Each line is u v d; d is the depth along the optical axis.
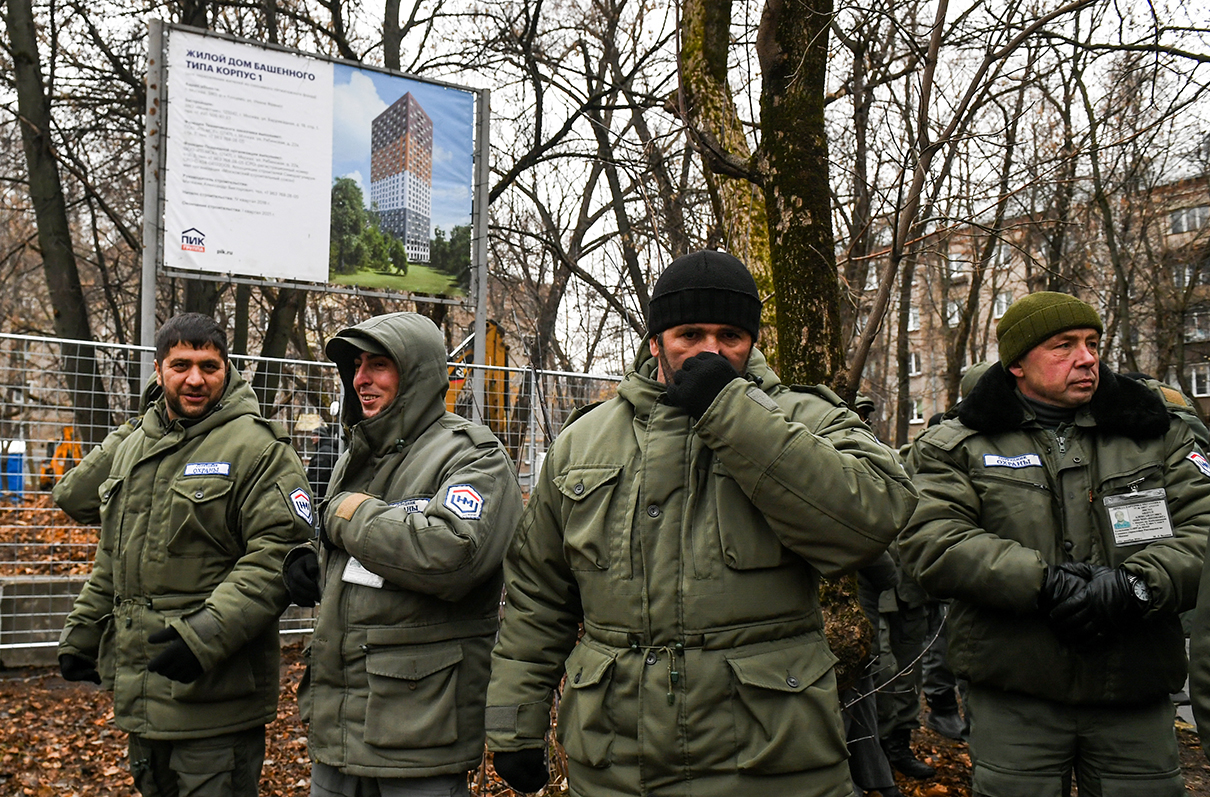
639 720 1.83
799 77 3.46
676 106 4.06
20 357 5.86
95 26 12.38
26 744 4.75
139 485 2.91
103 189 13.94
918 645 4.44
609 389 7.31
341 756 2.40
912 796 4.20
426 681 2.39
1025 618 2.52
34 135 11.80
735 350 1.99
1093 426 2.62
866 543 1.79
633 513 1.94
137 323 15.12
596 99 11.91
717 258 2.00
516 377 6.91
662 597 1.85
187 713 2.74
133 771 2.88
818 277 3.40
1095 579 2.35
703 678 1.80
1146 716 2.48
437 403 2.70
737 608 1.83
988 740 2.62
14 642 5.92
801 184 3.42
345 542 2.40
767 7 3.52
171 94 7.05
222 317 17.89
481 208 8.26
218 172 7.20
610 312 12.02
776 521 1.81
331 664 2.47
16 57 11.73
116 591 2.89
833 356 3.37
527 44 12.18
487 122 8.31
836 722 1.82
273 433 3.01
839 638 3.16
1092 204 4.69
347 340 2.65
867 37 4.09
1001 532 2.63
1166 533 2.48
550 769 3.54
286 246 7.43
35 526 6.50
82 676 3.04
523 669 2.12
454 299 8.15
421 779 2.39
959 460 2.74
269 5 11.86
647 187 5.81
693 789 1.79
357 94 7.76
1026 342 2.64
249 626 2.70
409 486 2.54
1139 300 15.61
